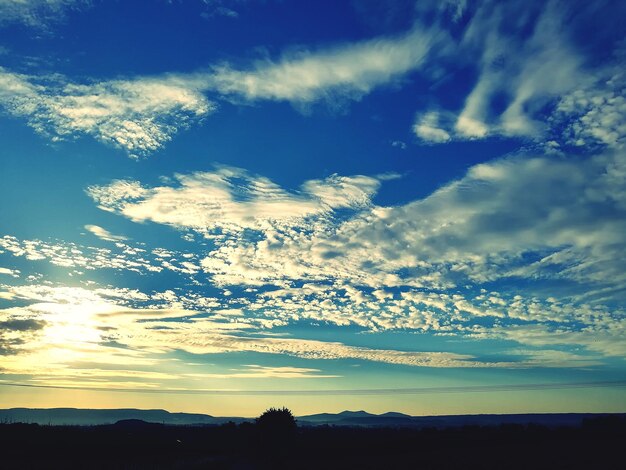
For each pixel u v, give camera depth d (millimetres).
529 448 94000
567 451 86125
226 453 87062
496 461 70312
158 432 123750
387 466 65750
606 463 66375
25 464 65312
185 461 71062
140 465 65125
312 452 87938
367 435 127750
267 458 74688
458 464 67250
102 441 94438
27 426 105188
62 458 73375
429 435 126375
